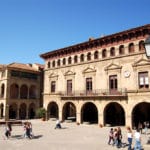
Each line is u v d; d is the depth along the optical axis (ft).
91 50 141.28
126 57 123.44
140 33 118.32
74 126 128.67
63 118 151.84
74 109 171.42
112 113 140.26
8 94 180.96
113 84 127.95
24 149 66.80
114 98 123.13
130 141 64.80
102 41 134.51
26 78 195.00
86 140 83.25
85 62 143.23
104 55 134.72
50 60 169.37
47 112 165.07
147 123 116.16
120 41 127.34
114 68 127.75
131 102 116.57
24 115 196.85
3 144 74.84
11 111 190.90
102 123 127.24
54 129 116.78
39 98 203.00
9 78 182.80
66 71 155.43
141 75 116.57
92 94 133.69
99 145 73.51
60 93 155.63
